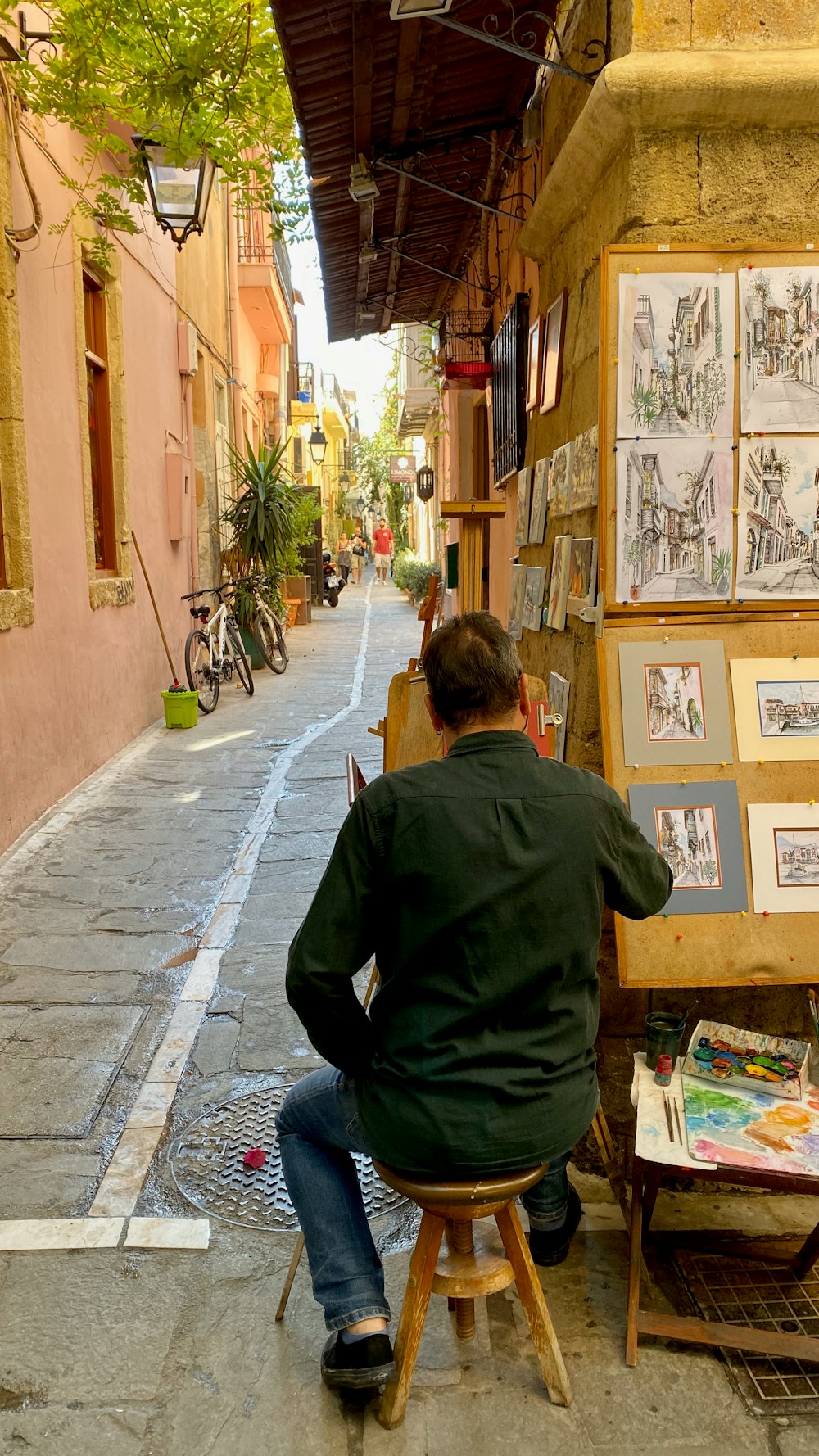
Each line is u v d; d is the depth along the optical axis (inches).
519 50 118.3
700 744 107.4
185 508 435.8
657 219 106.7
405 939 71.2
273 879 208.7
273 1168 116.5
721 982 105.1
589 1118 76.4
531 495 155.4
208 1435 80.3
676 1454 77.9
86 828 242.2
